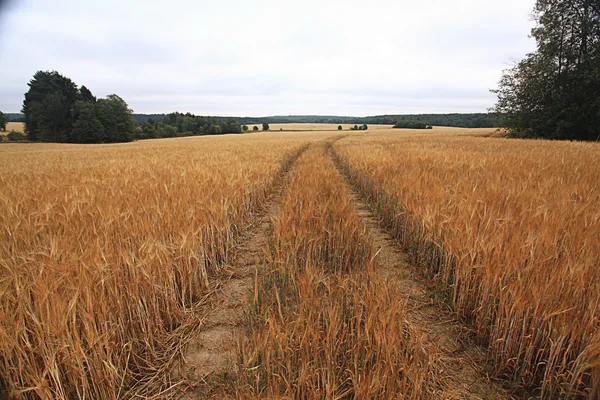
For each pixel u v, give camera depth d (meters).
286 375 2.04
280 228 4.03
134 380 2.33
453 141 22.67
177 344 2.69
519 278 2.31
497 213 3.52
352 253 3.99
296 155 18.72
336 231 4.11
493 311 2.55
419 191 4.89
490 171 7.06
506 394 2.17
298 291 2.74
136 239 3.22
